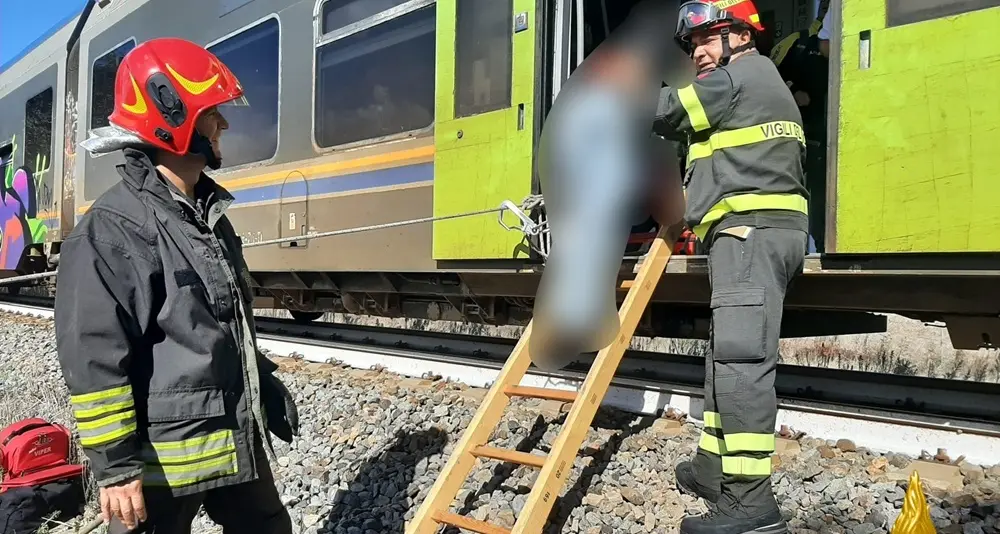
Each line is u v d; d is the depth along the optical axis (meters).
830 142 3.05
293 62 6.05
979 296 3.02
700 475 2.73
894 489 2.76
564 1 4.02
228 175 6.79
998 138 2.65
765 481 2.44
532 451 3.49
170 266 1.94
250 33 6.48
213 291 2.02
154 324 1.98
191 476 1.95
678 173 3.00
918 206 2.82
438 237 4.62
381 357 5.38
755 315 2.45
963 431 2.99
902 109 2.86
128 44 8.12
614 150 2.91
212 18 6.90
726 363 2.48
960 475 2.84
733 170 2.55
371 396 4.55
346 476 3.56
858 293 3.36
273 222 6.30
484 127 4.35
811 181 4.24
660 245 3.27
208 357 1.96
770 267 2.50
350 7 5.56
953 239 2.75
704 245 2.81
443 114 4.62
